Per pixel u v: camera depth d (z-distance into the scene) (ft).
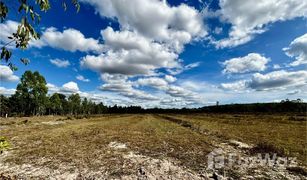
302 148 44.88
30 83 171.22
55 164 32.89
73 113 311.68
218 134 70.23
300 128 89.20
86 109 329.93
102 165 32.63
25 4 7.45
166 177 27.30
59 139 56.49
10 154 38.99
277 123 117.08
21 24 7.53
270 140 56.95
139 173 28.84
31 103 183.62
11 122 107.76
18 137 59.00
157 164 33.37
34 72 175.83
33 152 40.57
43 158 36.32
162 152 42.70
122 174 28.45
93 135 66.08
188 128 96.02
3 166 31.71
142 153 41.55
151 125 112.98
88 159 36.06
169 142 54.54
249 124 113.60
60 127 92.79
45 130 78.23
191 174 28.60
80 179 26.66
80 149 44.06
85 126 99.60
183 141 56.44
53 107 226.38
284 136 64.90
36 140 54.29
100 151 42.50
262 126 100.68
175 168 31.30
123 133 72.95
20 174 28.32
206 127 94.27
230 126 101.81
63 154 39.34
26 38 7.95
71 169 30.50
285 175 28.27
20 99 171.63
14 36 7.93
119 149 44.96
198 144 51.93
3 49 7.83
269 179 26.84
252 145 50.49
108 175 28.04
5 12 7.47
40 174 28.35
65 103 275.18
